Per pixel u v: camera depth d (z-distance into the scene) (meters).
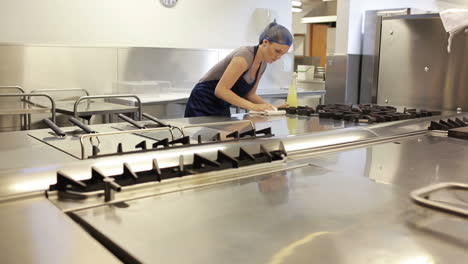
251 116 1.93
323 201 0.82
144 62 3.79
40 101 3.30
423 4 6.55
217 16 4.32
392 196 0.86
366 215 0.75
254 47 2.14
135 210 0.76
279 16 4.83
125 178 0.90
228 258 0.58
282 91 4.28
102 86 3.59
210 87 2.21
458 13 2.20
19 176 0.84
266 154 1.11
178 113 3.90
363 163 1.13
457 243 0.63
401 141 1.45
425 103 2.47
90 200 0.79
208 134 1.40
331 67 5.56
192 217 0.73
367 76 5.50
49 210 0.74
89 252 0.58
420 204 0.72
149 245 0.62
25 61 3.23
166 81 3.94
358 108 2.12
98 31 3.62
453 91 2.35
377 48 2.65
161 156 1.03
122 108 2.98
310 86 6.32
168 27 4.01
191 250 0.60
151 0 3.87
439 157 1.21
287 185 0.92
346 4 5.31
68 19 3.47
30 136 1.34
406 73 2.53
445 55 2.36
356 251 0.60
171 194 0.85
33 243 0.60
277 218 0.73
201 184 0.92
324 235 0.66
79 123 1.34
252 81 2.24
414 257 0.59
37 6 3.32
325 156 1.21
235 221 0.71
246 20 4.55
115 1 3.68
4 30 3.21
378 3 5.68
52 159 1.01
